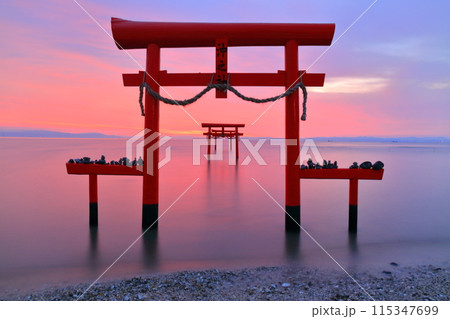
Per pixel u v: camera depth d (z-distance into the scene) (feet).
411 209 19.99
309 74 15.67
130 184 29.04
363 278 10.18
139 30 15.65
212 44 16.05
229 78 15.80
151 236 14.56
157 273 10.58
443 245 13.46
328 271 10.77
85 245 13.30
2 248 12.87
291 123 15.76
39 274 10.50
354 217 15.46
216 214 18.58
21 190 25.30
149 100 16.01
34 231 15.05
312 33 15.40
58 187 26.73
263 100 15.66
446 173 37.65
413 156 65.67
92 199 16.02
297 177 15.62
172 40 15.78
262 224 16.62
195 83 15.97
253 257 12.09
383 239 14.24
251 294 9.07
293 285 9.68
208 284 9.72
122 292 9.20
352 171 15.25
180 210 19.51
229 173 36.91
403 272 10.66
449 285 9.66
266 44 15.97
